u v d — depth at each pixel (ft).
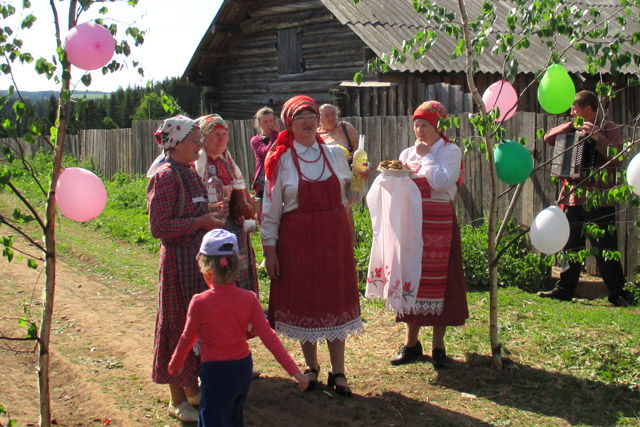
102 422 12.80
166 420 12.89
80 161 57.41
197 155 12.59
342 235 13.60
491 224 14.67
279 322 13.74
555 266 24.18
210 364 10.37
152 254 29.53
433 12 13.93
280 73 46.01
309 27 43.42
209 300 10.38
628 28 42.50
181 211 12.26
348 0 38.86
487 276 21.94
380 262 15.31
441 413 13.01
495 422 12.66
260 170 22.40
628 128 21.49
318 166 13.55
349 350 16.58
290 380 14.85
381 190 15.12
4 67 9.75
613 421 12.51
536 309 18.79
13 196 45.83
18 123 9.95
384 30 35.81
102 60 10.14
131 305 21.29
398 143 28.35
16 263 26.91
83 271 26.05
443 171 14.26
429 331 17.58
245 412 13.21
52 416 13.03
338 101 35.83
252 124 36.14
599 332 16.42
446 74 34.27
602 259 19.61
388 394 13.97
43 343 10.46
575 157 19.04
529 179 23.27
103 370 15.55
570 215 19.85
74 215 10.64
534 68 34.76
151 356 16.53
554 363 14.98
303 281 13.38
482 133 13.87
